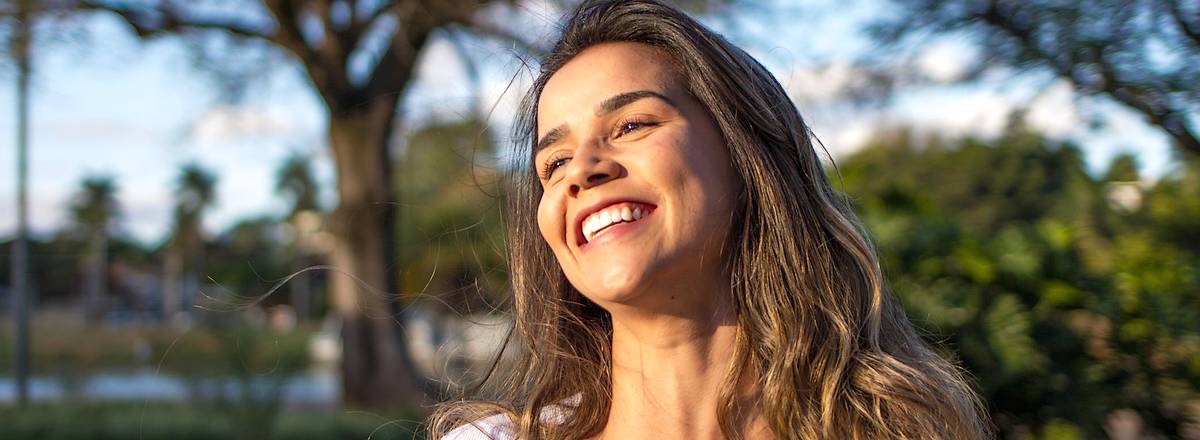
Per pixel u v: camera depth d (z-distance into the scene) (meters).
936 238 4.15
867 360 1.62
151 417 10.81
